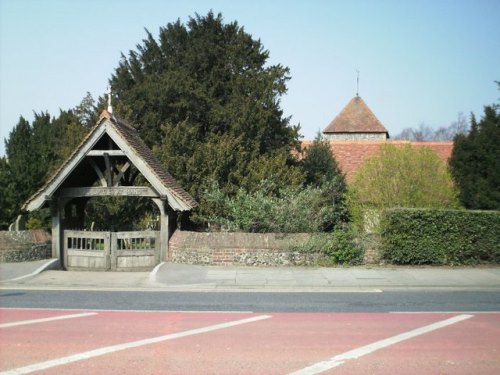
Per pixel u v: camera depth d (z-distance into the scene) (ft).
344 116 156.87
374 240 56.03
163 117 91.71
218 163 75.82
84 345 26.32
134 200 74.28
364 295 41.96
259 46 101.04
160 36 103.35
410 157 71.82
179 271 51.83
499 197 67.97
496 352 25.25
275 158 81.10
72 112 102.99
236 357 24.31
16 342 26.89
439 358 24.23
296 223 59.36
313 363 23.41
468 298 40.57
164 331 29.30
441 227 55.26
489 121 71.46
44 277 50.78
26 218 80.79
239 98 88.38
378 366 23.02
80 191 56.90
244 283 46.62
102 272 55.11
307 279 48.21
